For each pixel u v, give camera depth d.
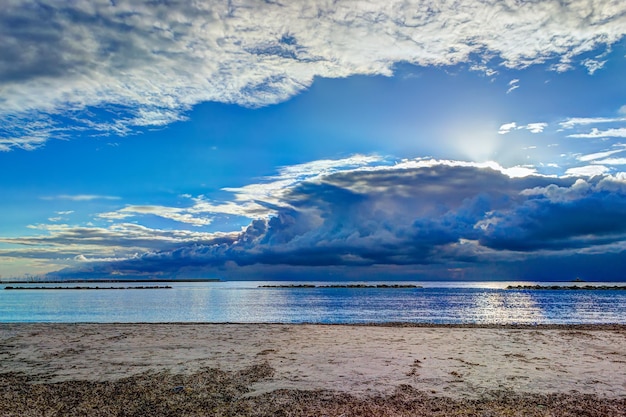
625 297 82.50
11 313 41.22
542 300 70.69
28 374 8.30
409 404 6.32
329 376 8.02
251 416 5.87
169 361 9.48
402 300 70.12
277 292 120.12
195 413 6.01
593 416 5.83
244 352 10.52
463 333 13.81
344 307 51.38
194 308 49.59
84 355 10.23
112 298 80.56
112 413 6.04
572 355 10.03
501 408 6.14
